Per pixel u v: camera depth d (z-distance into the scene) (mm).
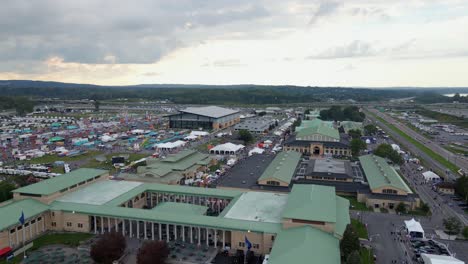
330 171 188875
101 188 152750
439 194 175750
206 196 148125
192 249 115312
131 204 146125
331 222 107750
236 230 113188
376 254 112188
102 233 125312
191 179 191625
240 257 110875
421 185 190750
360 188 172875
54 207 129875
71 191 145875
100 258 103500
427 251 113000
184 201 157750
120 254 106500
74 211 127062
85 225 127188
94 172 165500
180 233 127500
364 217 145625
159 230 121875
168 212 128875
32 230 122875
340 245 103438
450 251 115438
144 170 194125
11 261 106500
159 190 152625
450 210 154500
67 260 107188
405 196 158250
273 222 117562
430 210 153875
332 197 129375
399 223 139125
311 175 186875
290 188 171750
